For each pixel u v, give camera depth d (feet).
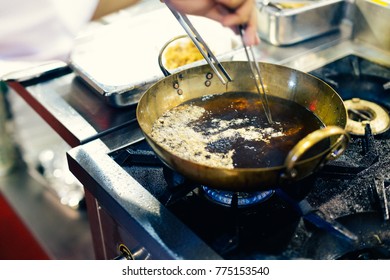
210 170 2.89
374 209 3.26
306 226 3.16
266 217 3.23
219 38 4.79
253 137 3.45
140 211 3.20
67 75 4.64
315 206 3.29
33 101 4.39
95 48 4.76
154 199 3.28
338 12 4.99
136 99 4.16
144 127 3.39
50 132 6.96
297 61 4.63
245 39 3.35
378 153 3.67
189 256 2.95
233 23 3.25
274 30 4.78
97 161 3.58
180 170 3.03
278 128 3.52
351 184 3.42
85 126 4.01
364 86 4.45
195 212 3.29
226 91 3.86
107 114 4.15
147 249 3.14
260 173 2.85
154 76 4.17
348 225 3.26
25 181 6.66
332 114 3.47
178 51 4.68
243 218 3.23
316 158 2.88
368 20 4.74
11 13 2.99
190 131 3.51
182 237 3.05
